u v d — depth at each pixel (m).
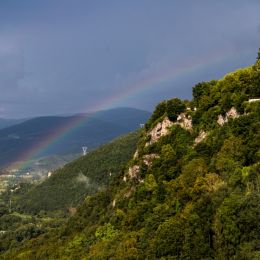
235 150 79.06
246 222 59.34
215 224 63.16
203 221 65.00
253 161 76.56
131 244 74.50
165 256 65.88
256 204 60.53
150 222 75.88
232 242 59.47
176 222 67.69
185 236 64.88
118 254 73.81
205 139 91.69
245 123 83.62
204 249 62.22
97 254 81.12
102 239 91.56
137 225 83.12
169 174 90.56
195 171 80.25
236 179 69.31
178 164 90.81
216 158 81.12
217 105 96.12
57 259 99.75
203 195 70.81
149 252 67.94
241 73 96.62
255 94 92.12
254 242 57.81
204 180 75.06
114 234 89.44
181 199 76.56
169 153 94.81
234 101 91.25
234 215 60.84
